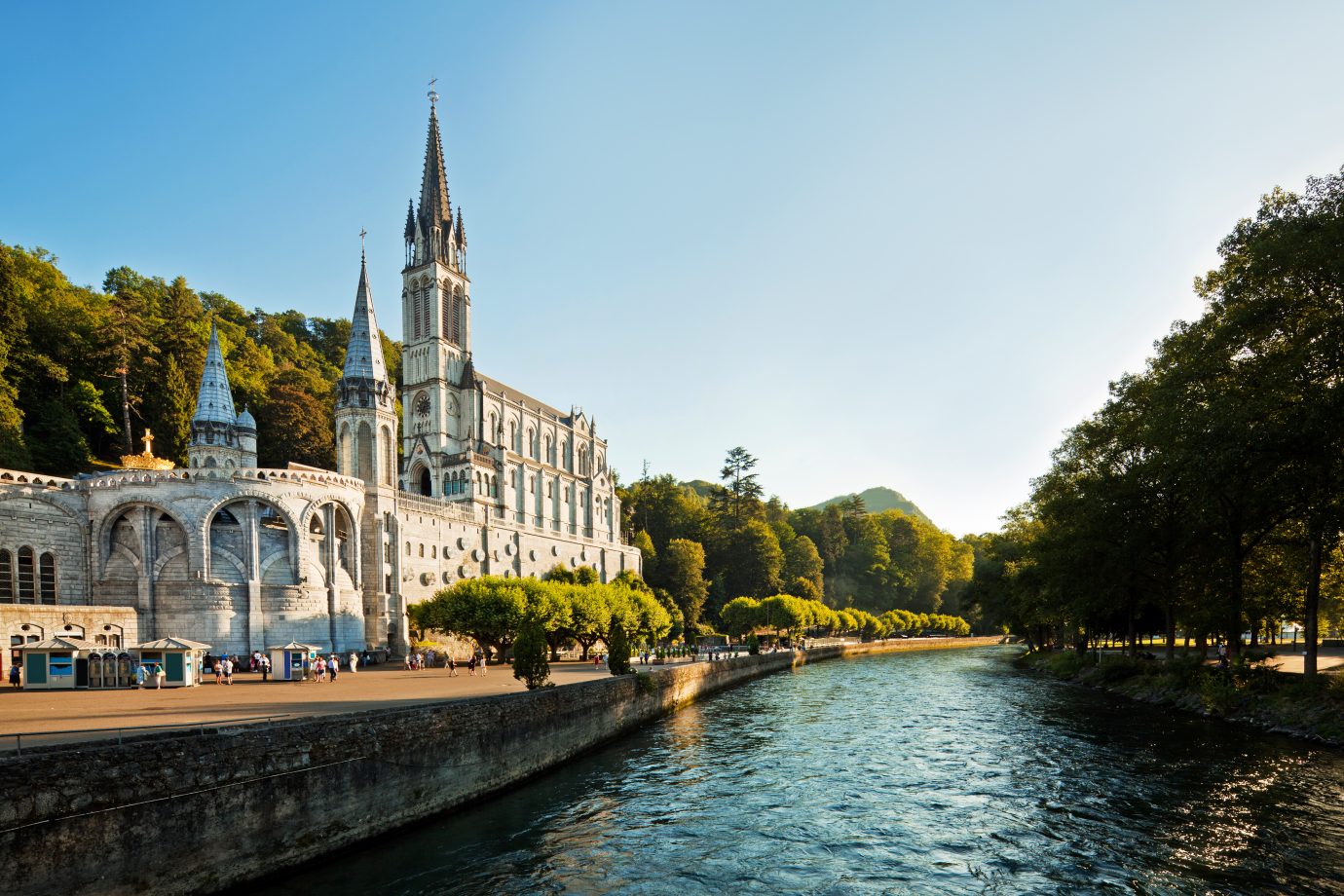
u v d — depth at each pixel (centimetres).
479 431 13225
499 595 6688
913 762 3825
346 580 7481
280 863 2212
